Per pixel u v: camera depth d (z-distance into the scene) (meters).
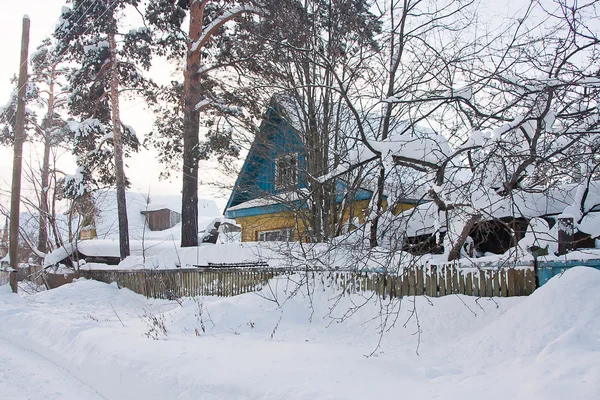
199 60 17.33
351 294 8.80
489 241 10.83
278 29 11.36
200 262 14.75
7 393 6.28
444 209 7.11
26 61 16.94
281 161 12.78
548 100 6.36
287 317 8.71
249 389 4.96
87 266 20.20
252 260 12.76
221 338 7.76
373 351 6.21
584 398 3.78
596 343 4.88
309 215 12.23
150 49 19.98
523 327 5.70
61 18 21.16
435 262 8.03
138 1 20.00
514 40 7.56
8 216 22.19
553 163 6.44
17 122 16.81
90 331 8.70
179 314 9.44
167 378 5.78
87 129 22.30
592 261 6.48
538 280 6.85
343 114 12.22
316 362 5.71
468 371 5.16
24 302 14.60
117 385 6.21
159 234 36.53
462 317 7.05
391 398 4.37
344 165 8.41
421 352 6.22
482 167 6.88
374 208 8.16
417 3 10.38
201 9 17.80
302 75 12.69
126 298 15.44
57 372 7.50
